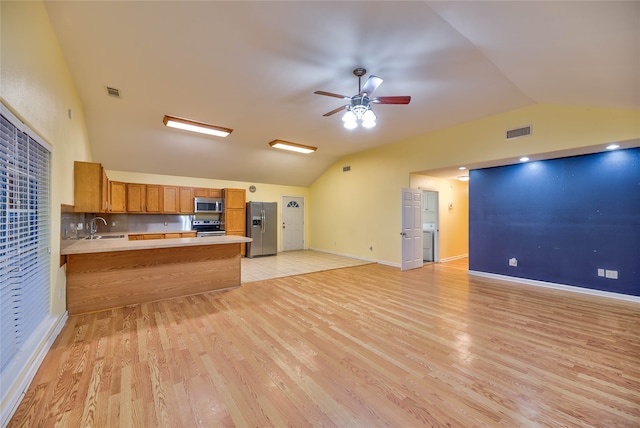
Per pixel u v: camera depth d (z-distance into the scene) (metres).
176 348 2.37
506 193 4.86
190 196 7.11
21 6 1.74
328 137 5.59
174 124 4.56
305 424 1.53
